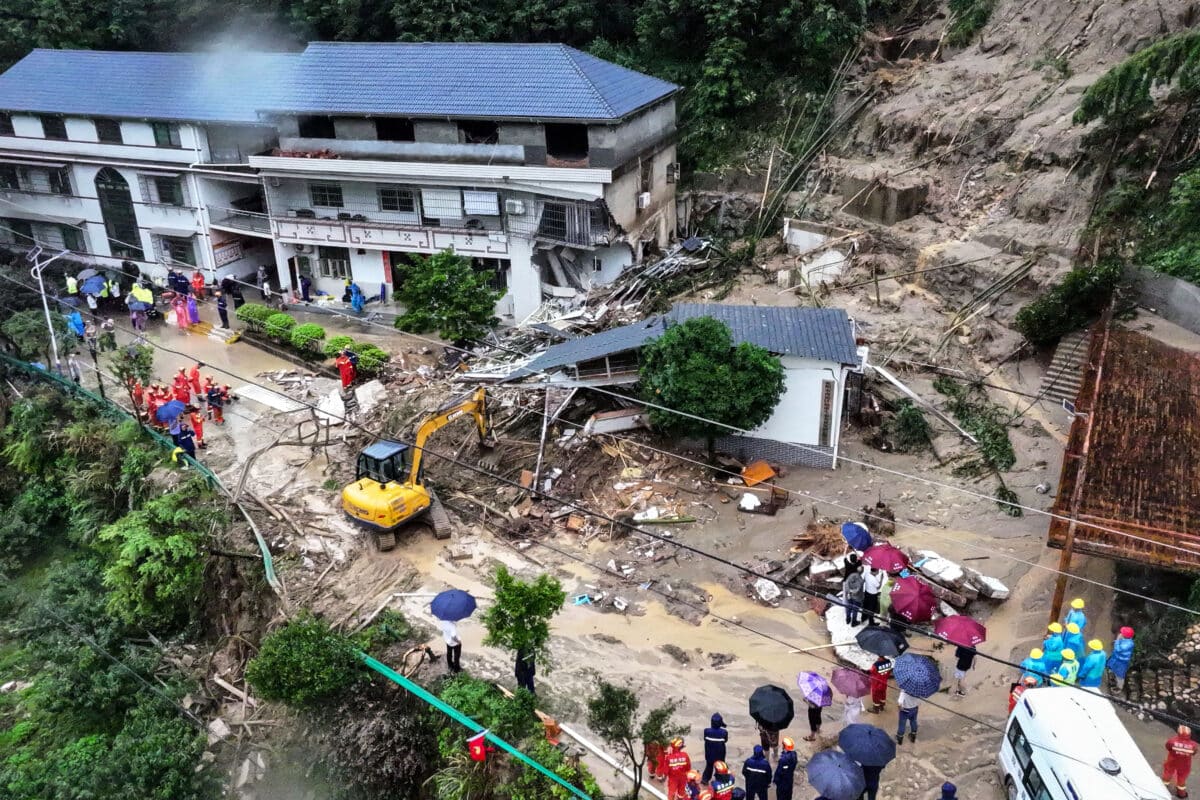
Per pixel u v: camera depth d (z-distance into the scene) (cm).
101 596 2772
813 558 2391
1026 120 3662
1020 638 2114
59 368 3534
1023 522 2492
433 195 3938
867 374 3070
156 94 4334
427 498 2581
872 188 3869
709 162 4472
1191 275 2789
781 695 1723
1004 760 1742
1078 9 3903
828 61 4456
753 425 2641
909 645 2109
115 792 2016
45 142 4484
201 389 3372
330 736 2064
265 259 4738
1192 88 3131
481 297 3491
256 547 2600
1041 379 2991
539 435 2911
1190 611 1909
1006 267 3322
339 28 5050
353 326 4009
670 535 2541
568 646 2184
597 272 4019
